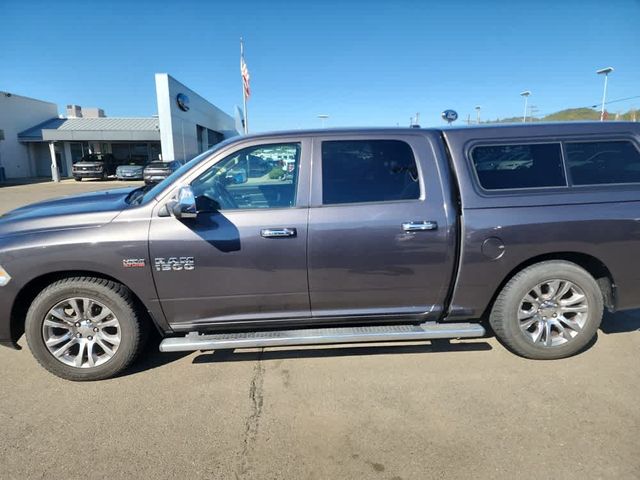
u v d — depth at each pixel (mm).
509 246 3334
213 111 41719
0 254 3088
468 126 3518
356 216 3246
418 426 2779
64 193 20531
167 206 3107
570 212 3336
